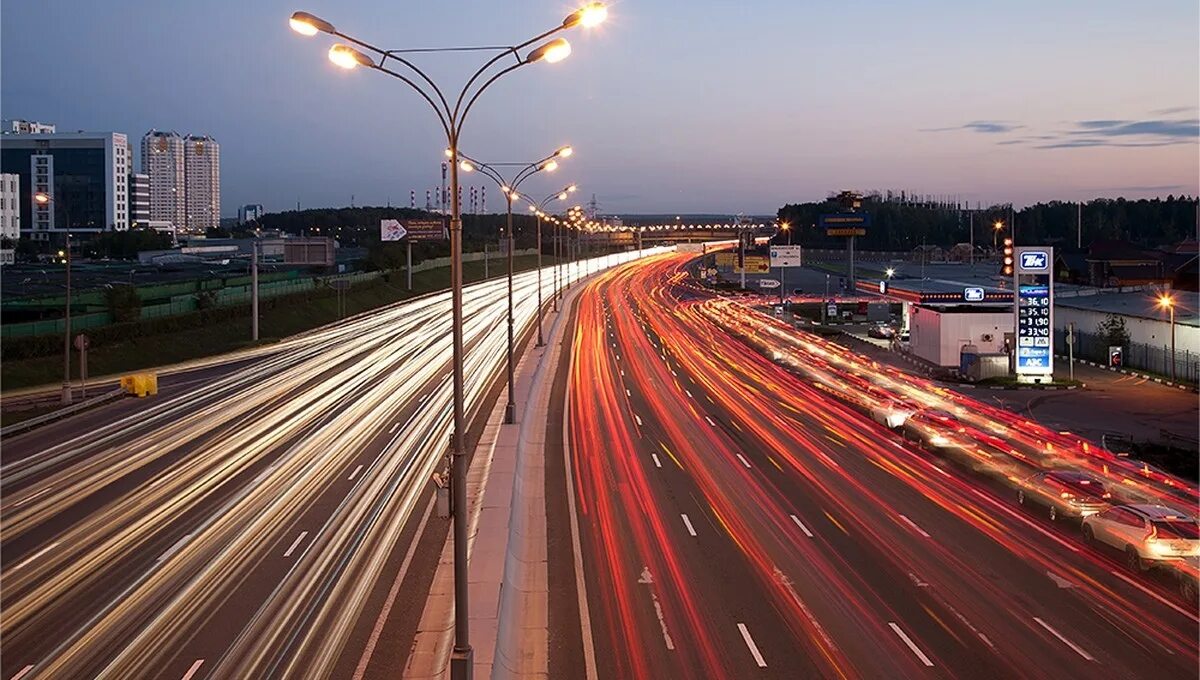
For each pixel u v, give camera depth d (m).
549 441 39.44
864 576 22.48
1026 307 58.56
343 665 17.45
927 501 29.88
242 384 55.91
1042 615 19.94
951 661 17.55
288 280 103.00
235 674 17.19
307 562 23.44
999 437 40.34
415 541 25.02
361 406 47.75
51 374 55.72
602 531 26.38
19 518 27.84
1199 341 60.28
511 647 18.41
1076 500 26.58
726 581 22.14
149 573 22.80
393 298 116.19
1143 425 44.78
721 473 33.69
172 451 37.19
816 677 16.88
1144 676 16.92
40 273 120.31
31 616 20.20
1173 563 21.98
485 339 80.38
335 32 17.81
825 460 36.06
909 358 71.31
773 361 68.94
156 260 157.75
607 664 17.53
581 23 17.83
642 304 119.31
